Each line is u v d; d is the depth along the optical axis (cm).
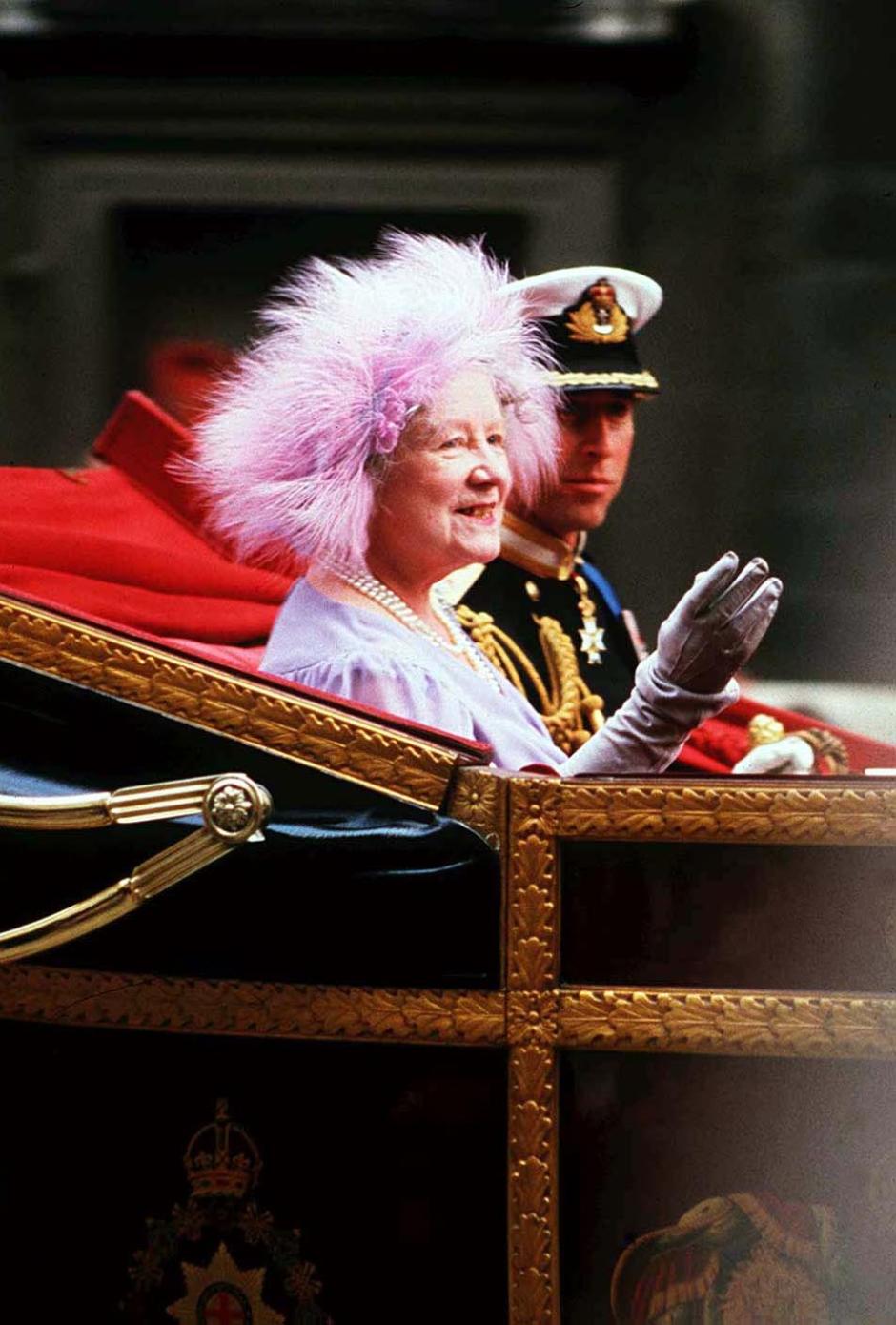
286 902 426
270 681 438
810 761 560
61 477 648
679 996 414
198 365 947
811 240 928
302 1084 431
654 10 914
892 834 407
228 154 952
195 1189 437
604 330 653
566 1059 421
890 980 411
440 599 573
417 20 919
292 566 610
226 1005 430
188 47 928
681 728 488
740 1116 417
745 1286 417
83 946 435
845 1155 414
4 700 443
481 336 506
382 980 425
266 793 423
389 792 429
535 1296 421
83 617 446
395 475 500
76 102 939
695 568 909
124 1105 439
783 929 413
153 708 438
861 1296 414
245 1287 436
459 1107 425
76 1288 444
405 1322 429
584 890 420
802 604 905
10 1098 443
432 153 945
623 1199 421
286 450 498
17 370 945
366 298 501
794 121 915
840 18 923
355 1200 430
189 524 638
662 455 916
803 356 928
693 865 416
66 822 428
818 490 910
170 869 424
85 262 950
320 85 938
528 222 941
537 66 916
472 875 421
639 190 938
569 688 652
